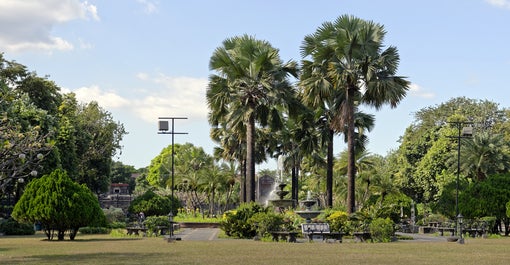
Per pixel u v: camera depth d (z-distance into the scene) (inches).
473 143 1988.2
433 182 2361.0
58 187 1088.8
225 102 1480.1
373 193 2410.2
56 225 1086.4
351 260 648.4
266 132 2041.1
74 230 1129.4
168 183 2647.6
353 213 1199.6
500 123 2706.7
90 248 844.6
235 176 2480.3
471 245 961.5
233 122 1475.1
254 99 1438.2
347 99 1331.2
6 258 666.8
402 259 666.8
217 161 2450.8
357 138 1737.2
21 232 1373.0
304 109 1524.4
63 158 2038.6
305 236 1123.3
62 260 634.8
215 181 2402.8
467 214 1465.3
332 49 1341.0
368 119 1705.2
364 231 1077.8
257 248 843.4
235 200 3016.7
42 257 680.4
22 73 2048.5
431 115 2854.3
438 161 2345.0
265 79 1443.2
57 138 1947.6
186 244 944.9
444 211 1681.8
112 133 2851.9
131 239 1133.7
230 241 1046.4
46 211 1067.9
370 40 1320.1
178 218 1875.0
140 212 1984.5
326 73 1352.1
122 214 2012.8
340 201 2529.5
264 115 1472.7
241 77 1446.9
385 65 1322.6
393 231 1097.4
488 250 836.6
